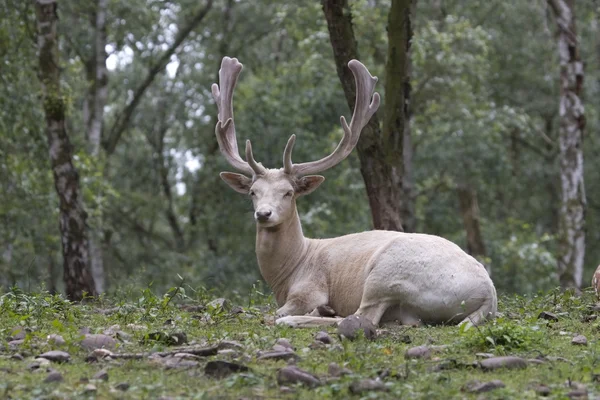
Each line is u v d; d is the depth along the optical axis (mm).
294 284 10016
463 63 28031
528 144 37344
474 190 32031
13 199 22438
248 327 8922
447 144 29141
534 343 7797
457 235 34625
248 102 30359
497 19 34812
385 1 26266
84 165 23062
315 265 10000
